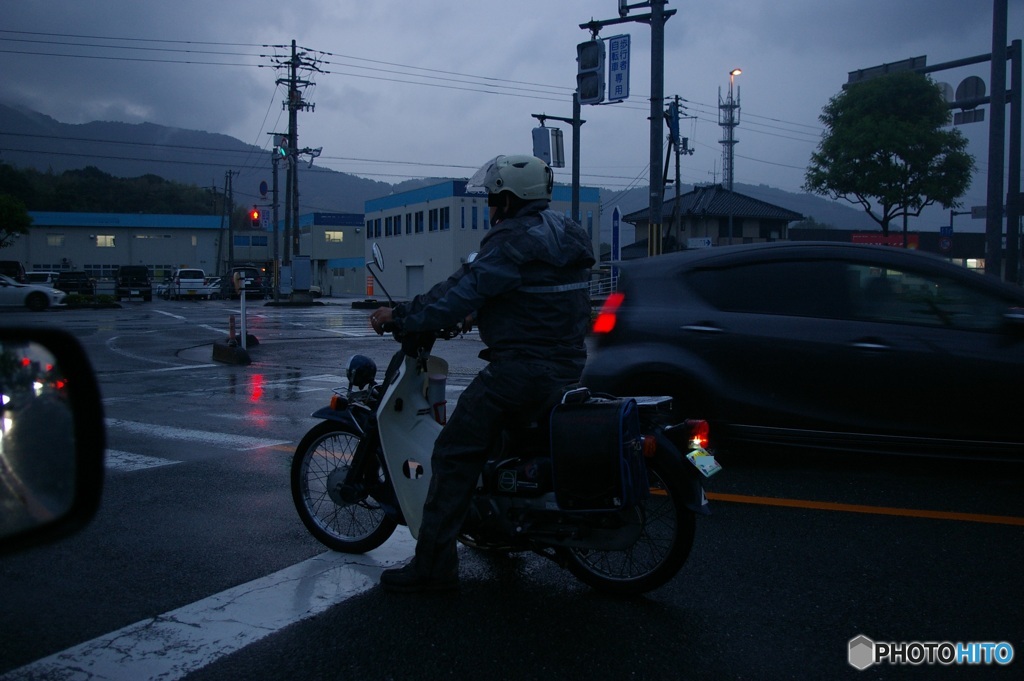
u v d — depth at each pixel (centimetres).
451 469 363
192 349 1739
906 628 344
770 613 358
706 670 308
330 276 7188
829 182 2903
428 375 412
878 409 554
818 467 614
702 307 600
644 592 369
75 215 7650
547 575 405
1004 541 448
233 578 400
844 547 440
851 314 566
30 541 262
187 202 11544
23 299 3500
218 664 312
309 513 448
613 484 332
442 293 348
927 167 2769
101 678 302
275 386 1134
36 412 265
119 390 1090
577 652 322
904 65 2161
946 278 555
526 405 357
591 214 5466
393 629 342
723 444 600
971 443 542
